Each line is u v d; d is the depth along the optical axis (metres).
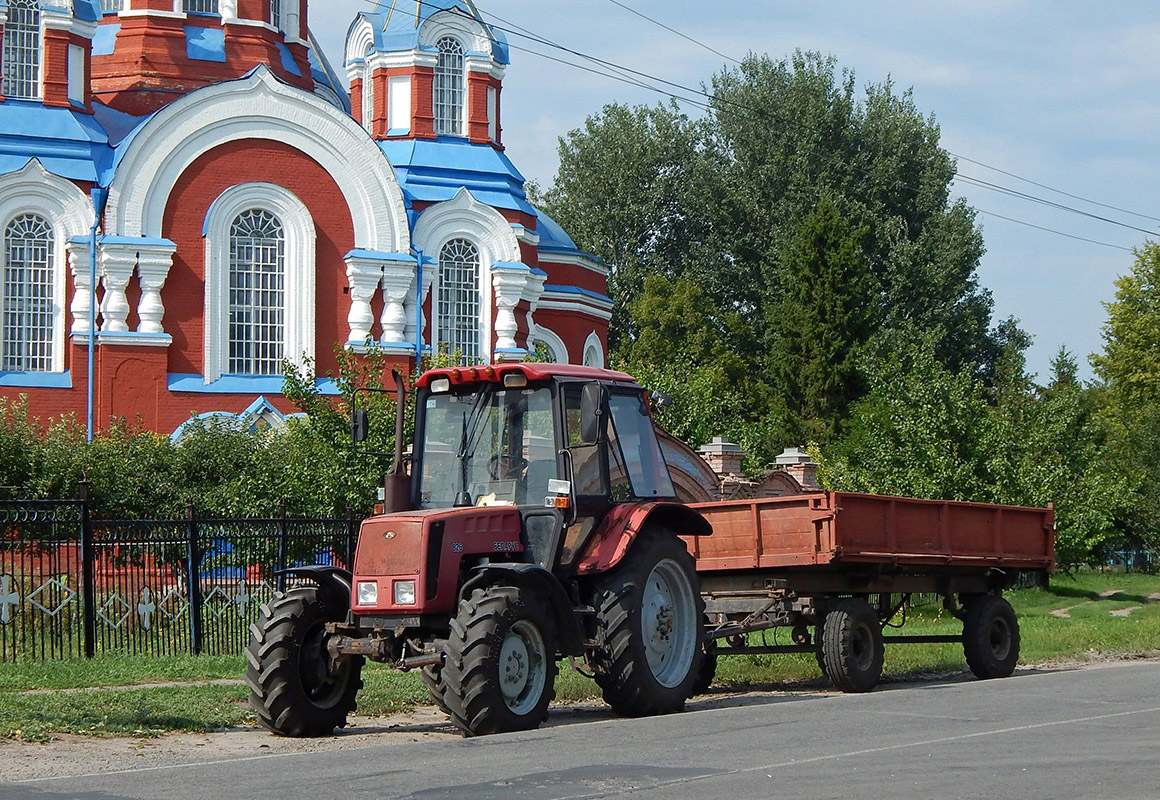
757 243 71.12
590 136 75.06
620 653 13.67
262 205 40.00
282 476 27.73
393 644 12.88
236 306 39.75
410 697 15.44
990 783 9.16
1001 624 19.78
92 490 28.97
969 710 13.80
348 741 12.60
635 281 71.75
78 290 38.31
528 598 12.79
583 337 49.09
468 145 44.47
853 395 62.12
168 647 20.28
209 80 43.00
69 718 13.00
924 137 70.38
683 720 13.21
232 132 39.72
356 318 40.53
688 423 44.41
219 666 18.11
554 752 10.84
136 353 38.28
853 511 17.22
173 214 39.22
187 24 43.41
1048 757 10.37
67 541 21.02
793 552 17.20
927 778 9.38
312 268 40.25
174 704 14.34
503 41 45.38
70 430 33.91
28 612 20.34
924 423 36.22
